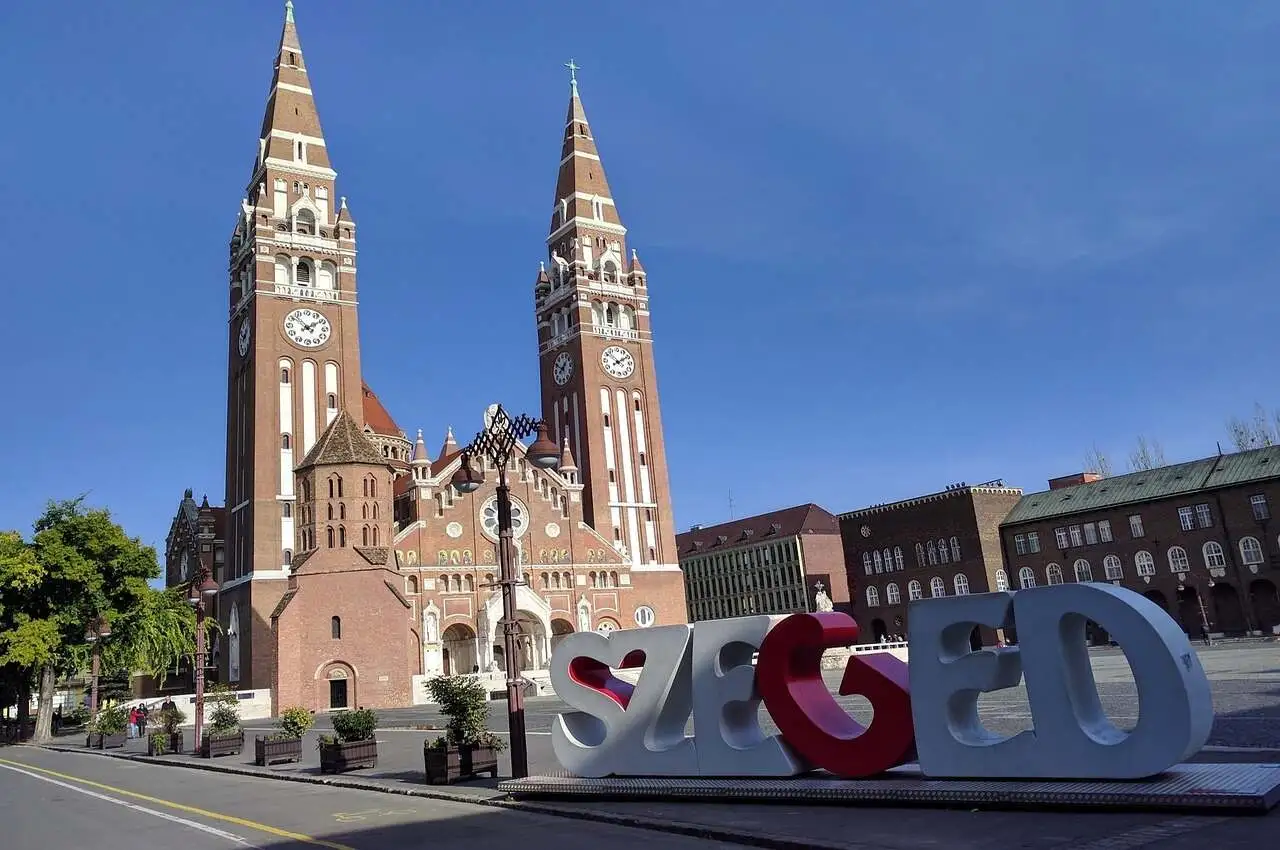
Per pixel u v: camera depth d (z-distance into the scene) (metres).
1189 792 12.97
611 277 115.94
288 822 19.72
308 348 92.44
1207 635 82.06
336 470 74.44
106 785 31.33
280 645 69.38
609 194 120.12
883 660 17.11
